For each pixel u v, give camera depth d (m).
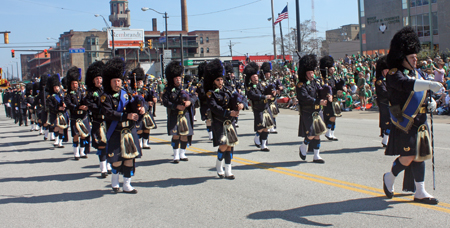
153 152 9.98
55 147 11.89
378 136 10.70
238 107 6.51
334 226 4.46
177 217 5.04
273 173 7.12
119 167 6.27
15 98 20.47
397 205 5.09
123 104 5.98
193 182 6.78
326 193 5.76
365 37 41.88
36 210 5.63
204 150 9.95
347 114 17.08
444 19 35.25
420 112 4.90
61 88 11.34
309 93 7.58
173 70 8.38
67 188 6.82
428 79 5.21
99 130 7.44
